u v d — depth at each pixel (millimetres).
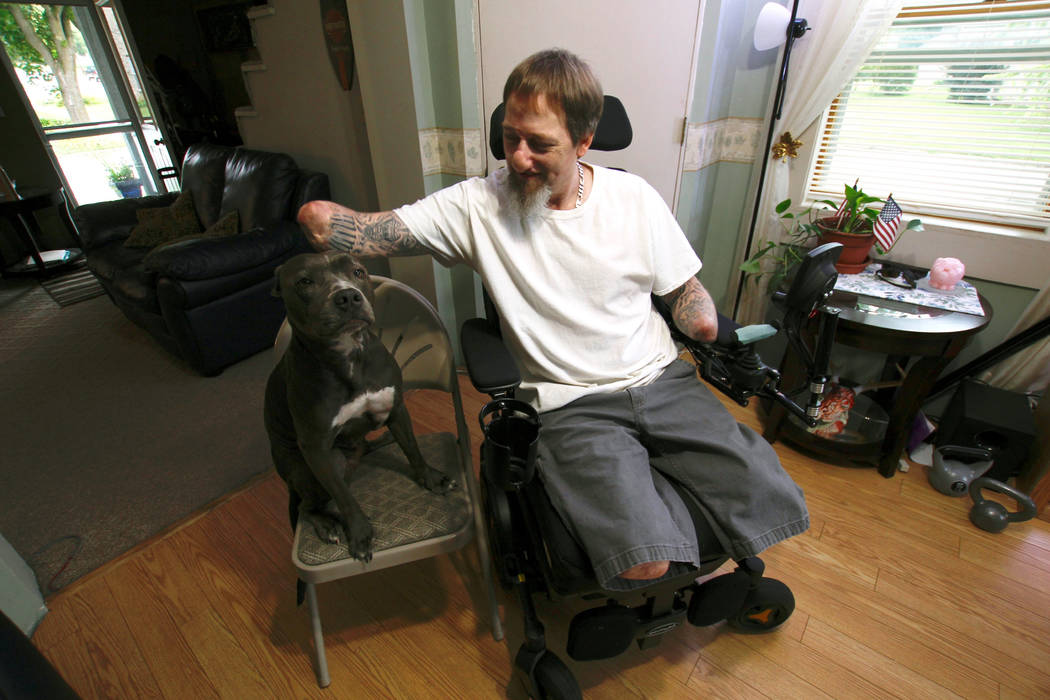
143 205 2900
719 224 2021
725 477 897
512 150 857
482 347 958
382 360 919
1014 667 1086
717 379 1100
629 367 1039
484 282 1038
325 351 813
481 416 822
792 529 882
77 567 1351
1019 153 1427
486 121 1715
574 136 855
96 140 4152
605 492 841
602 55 1553
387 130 1749
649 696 1059
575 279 974
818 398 975
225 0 3201
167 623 1211
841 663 1104
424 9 1538
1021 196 1470
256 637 1180
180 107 3738
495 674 1103
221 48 3438
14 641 473
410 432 1037
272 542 1413
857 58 1459
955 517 1438
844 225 1574
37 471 1693
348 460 1078
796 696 1051
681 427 962
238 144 3836
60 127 3957
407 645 1159
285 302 773
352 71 2062
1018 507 1424
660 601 923
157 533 1451
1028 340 1469
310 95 2334
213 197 2709
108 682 1096
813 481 1568
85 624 1210
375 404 925
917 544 1358
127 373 2266
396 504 1021
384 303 1028
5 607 1147
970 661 1099
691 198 1748
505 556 988
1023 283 1480
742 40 1693
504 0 1524
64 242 3955
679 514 888
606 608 924
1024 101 1376
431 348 1074
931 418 1779
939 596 1229
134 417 1960
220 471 1676
